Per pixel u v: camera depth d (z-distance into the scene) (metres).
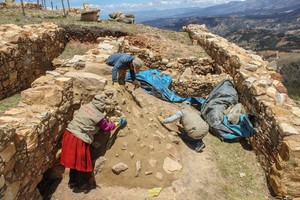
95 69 7.00
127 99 6.57
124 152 5.39
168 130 6.70
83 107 4.94
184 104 6.94
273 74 8.02
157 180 5.25
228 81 8.59
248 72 8.04
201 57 11.62
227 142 7.25
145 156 5.48
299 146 4.92
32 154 4.14
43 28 10.54
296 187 5.07
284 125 5.37
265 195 5.56
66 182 5.15
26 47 8.37
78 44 12.45
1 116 4.35
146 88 9.18
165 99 9.02
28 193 4.21
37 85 5.30
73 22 13.48
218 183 5.59
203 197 5.16
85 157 4.77
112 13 15.72
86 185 5.06
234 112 7.46
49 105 4.86
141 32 13.45
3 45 7.38
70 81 5.42
